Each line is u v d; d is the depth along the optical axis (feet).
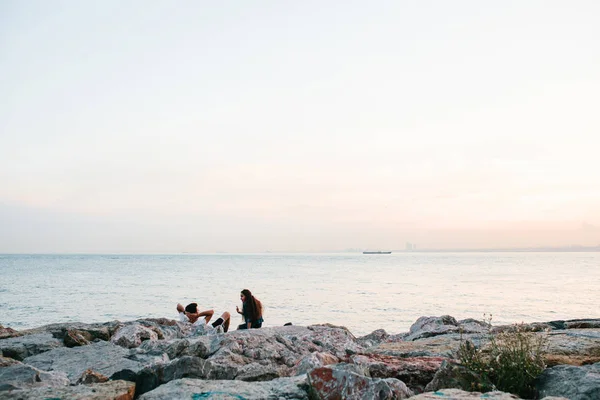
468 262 583.58
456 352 25.46
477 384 19.36
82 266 418.92
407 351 28.78
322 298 130.62
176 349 32.58
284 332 38.24
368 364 21.84
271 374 22.77
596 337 29.43
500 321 88.12
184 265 466.29
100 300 122.72
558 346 26.45
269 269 366.02
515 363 19.85
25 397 16.06
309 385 17.71
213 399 16.88
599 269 348.79
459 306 111.04
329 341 36.70
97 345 36.17
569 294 140.56
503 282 199.62
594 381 17.88
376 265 470.80
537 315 96.02
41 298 126.82
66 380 23.03
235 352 29.58
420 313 99.14
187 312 57.16
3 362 24.47
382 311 102.68
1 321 85.20
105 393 16.65
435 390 19.36
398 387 18.11
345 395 16.72
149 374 21.67
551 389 18.86
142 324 48.39
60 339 39.32
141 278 230.07
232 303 119.24
